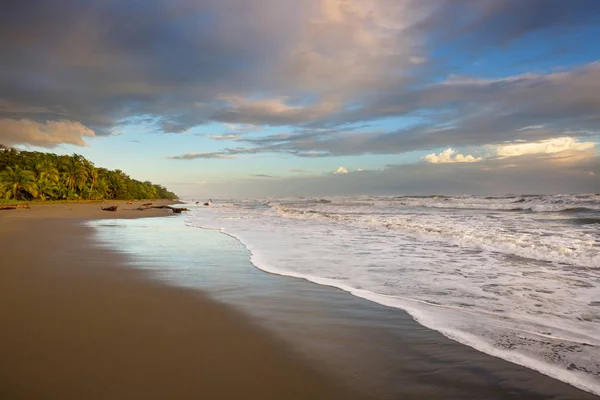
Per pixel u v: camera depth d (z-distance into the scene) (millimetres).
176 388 3213
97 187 93062
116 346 4086
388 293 6508
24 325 4691
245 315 5258
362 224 20672
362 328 4777
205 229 19203
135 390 3158
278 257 10180
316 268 8688
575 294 6395
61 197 79688
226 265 9047
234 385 3295
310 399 3088
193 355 3902
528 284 7113
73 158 88312
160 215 35562
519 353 4000
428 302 5953
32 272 7957
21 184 68062
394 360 3846
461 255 10391
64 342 4160
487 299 6109
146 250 11500
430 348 4141
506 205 38719
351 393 3199
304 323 4957
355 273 8133
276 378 3441
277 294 6410
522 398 3133
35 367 3541
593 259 9062
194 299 6051
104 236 15672
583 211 31234
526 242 11828
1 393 3053
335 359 3865
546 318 5160
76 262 9258
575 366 3693
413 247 11930
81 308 5445
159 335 4449
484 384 3359
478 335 4523
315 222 22703
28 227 19609
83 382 3275
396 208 42781
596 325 4879
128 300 5922
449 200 56750
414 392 3227
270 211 39875
